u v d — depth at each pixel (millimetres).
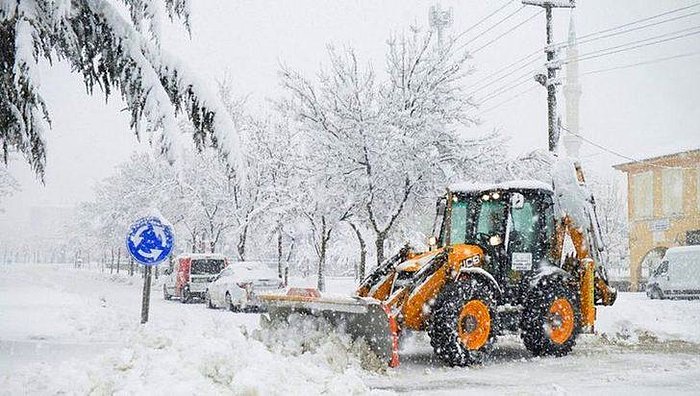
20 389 5617
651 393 7496
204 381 5652
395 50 20344
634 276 36281
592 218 11562
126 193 43156
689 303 19078
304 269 43906
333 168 19625
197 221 33281
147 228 8922
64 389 5562
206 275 25562
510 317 10375
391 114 19531
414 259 9992
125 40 8109
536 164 20234
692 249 26250
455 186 11258
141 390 5262
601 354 10758
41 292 19719
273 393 5680
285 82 20203
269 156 27375
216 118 8352
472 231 10891
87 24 8188
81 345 8914
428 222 21766
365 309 8531
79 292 26000
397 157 18922
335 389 6172
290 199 24109
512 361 10008
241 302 19672
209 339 6324
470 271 9672
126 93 8195
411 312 9242
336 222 22781
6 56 7961
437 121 19422
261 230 29547
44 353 8164
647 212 35875
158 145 7938
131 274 46812
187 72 8336
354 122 19469
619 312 13609
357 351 8664
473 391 7559
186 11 8438
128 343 6945
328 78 20422
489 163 19797
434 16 24438
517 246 10742
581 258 11352
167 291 27578
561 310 10664
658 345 11773
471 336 9445
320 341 8633
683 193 34156
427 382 8156
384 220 20297
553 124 20406
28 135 8328
